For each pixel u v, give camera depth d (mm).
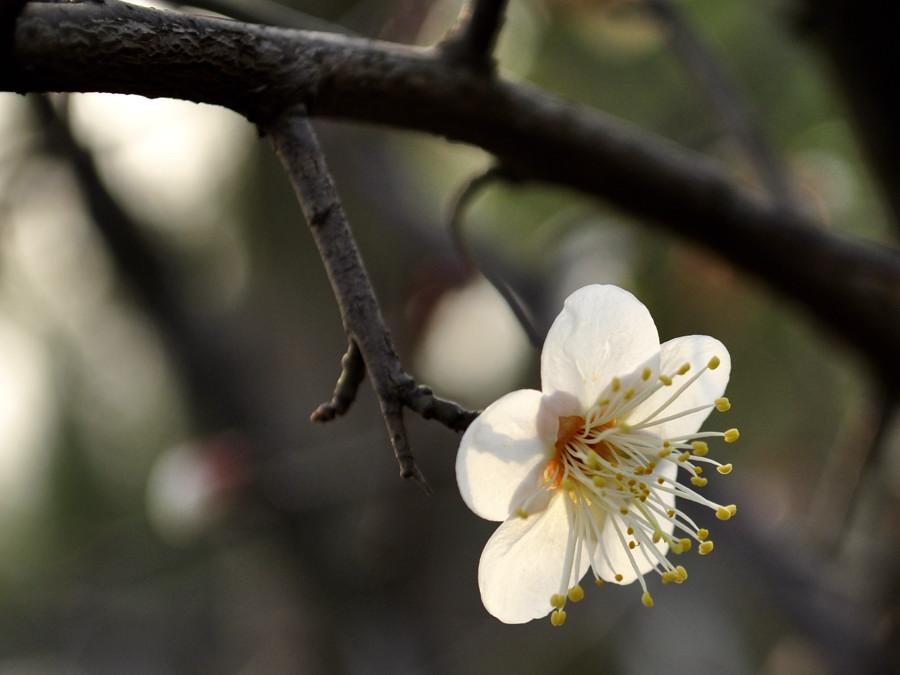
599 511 246
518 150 261
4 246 391
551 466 243
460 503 469
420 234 400
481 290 376
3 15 216
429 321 389
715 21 418
